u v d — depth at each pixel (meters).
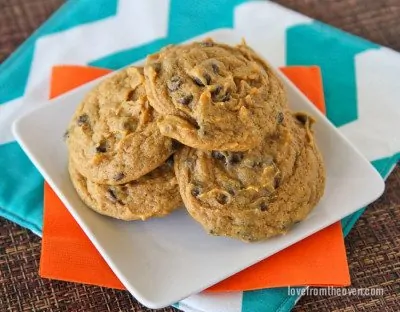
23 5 0.56
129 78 0.46
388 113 0.51
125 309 0.43
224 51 0.45
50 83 0.51
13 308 0.43
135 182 0.44
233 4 0.56
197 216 0.42
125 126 0.43
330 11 0.57
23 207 0.46
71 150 0.45
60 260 0.44
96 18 0.55
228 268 0.42
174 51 0.44
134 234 0.44
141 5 0.56
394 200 0.47
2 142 0.49
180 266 0.43
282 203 0.43
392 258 0.45
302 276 0.43
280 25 0.55
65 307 0.43
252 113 0.42
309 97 0.50
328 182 0.46
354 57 0.53
